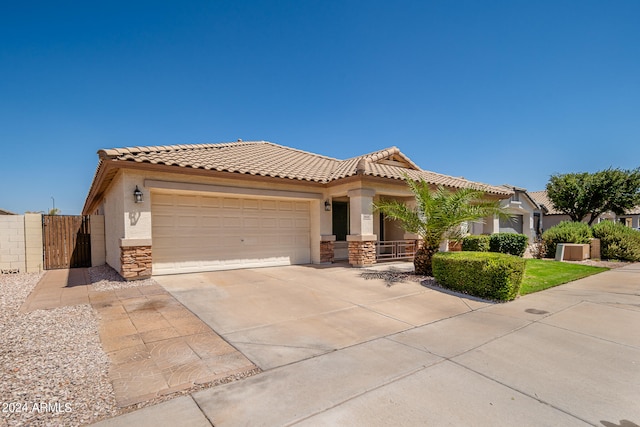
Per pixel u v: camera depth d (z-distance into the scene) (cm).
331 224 1442
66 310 698
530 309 754
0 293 870
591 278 1173
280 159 1566
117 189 1091
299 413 340
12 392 368
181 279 1030
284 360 472
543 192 4084
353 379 415
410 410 346
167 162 994
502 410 347
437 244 1115
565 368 451
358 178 1273
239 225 1242
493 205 1134
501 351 509
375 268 1300
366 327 623
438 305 780
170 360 468
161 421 324
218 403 359
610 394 382
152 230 1059
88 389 382
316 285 974
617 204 2975
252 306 753
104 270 1238
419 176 1549
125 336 557
